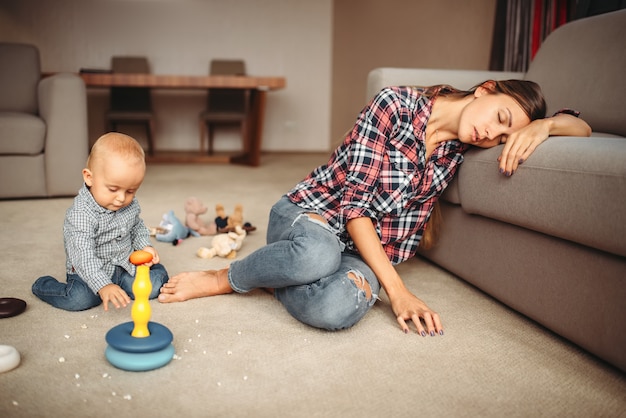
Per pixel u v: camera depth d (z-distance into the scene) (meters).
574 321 1.10
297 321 1.23
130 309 1.28
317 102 6.41
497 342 1.17
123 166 1.15
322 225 1.23
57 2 5.76
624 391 0.97
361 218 1.24
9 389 0.91
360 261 1.26
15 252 1.76
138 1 5.89
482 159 1.34
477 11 3.81
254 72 6.22
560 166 1.08
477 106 1.24
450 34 4.14
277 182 3.64
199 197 2.95
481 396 0.94
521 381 1.00
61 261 1.67
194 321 1.21
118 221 1.27
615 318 0.99
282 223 1.29
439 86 1.37
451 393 0.95
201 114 5.22
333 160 1.39
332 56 6.27
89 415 0.84
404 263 1.78
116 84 4.20
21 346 1.07
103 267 1.30
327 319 1.13
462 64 4.01
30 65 3.06
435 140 1.35
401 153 1.31
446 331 1.21
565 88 1.88
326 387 0.95
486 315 1.32
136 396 0.90
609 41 1.78
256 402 0.89
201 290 1.35
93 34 5.86
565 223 1.06
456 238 1.57
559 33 2.04
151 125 5.27
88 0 5.80
